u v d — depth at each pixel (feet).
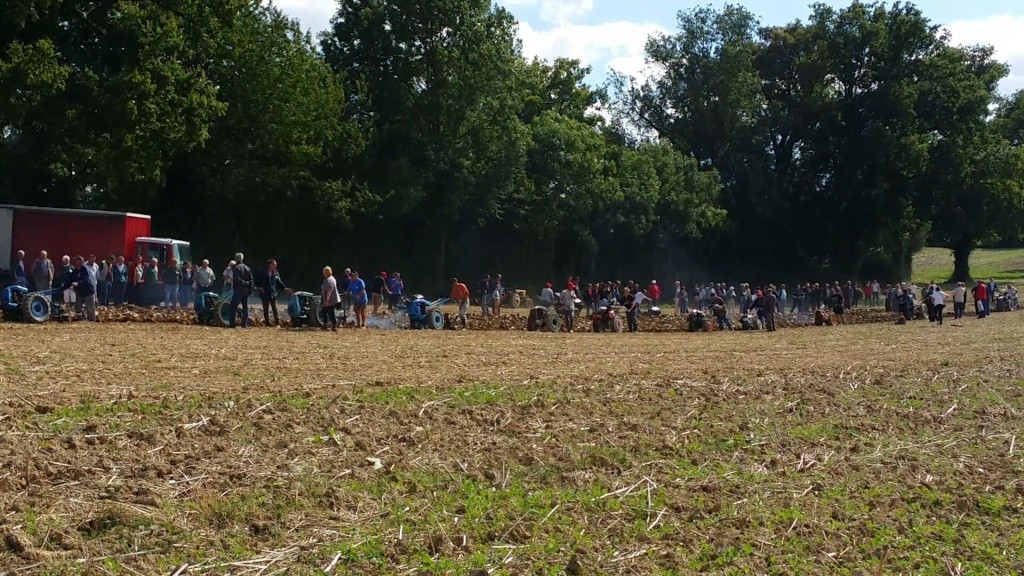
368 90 182.80
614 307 124.67
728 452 40.65
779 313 170.81
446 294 187.93
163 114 130.82
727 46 257.34
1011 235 275.39
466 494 31.76
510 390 52.19
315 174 174.29
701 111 261.44
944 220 264.72
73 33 128.98
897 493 35.17
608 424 44.57
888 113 259.39
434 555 26.02
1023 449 44.34
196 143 139.85
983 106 261.44
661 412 48.60
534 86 230.89
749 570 26.45
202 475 31.83
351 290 102.37
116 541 25.68
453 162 182.50
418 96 180.86
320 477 32.50
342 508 29.50
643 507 31.42
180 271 111.45
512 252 206.18
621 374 62.69
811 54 269.64
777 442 43.11
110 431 37.22
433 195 185.78
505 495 32.01
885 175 261.44
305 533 27.07
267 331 91.04
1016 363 77.61
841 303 159.12
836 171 267.18
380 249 186.80
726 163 264.31
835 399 55.57
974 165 260.83
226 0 145.69
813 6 272.31
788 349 91.25
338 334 90.58
